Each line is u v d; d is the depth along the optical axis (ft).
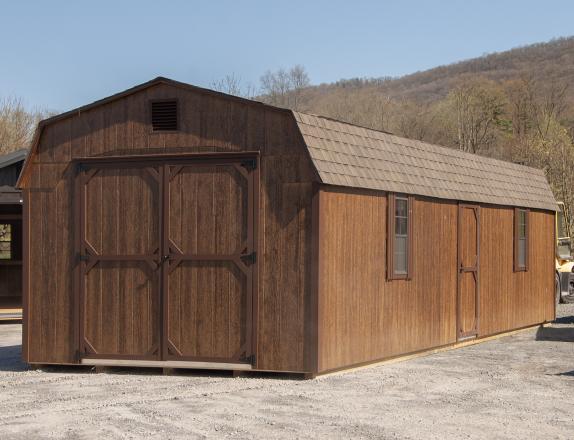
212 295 41.96
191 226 42.37
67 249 44.45
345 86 422.41
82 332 43.93
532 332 65.82
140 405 34.14
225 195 41.93
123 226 43.47
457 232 55.21
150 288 42.88
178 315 42.45
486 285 59.31
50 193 44.83
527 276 66.44
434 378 41.52
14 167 73.05
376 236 45.62
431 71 539.29
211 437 28.55
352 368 43.98
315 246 40.45
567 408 34.04
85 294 43.98
